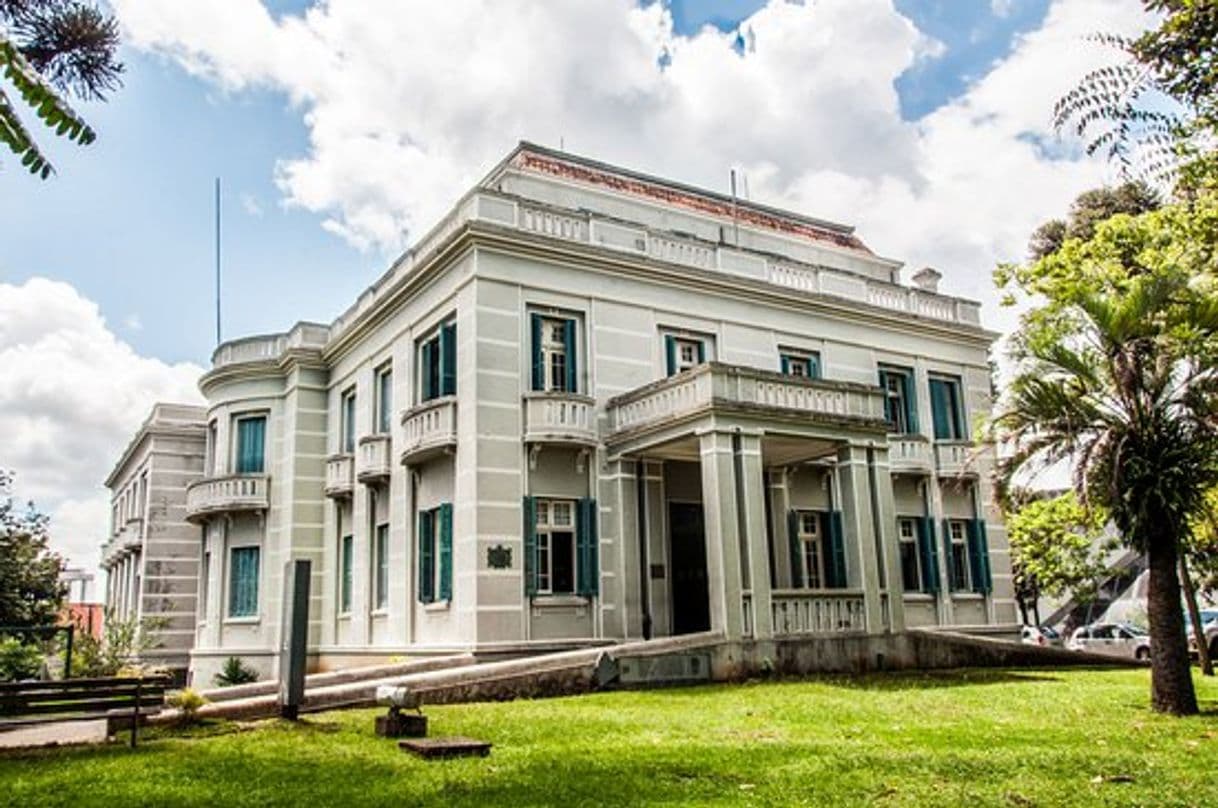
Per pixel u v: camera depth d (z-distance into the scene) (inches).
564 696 534.0
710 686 568.1
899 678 604.7
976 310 995.9
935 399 944.3
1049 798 257.1
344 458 890.7
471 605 648.4
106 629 960.9
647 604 711.1
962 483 919.0
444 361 717.9
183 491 1167.0
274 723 420.8
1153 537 449.4
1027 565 1305.4
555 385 724.7
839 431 687.1
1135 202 1075.3
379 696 380.8
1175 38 220.4
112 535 1565.0
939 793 263.3
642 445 693.9
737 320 820.6
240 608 956.0
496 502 669.3
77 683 362.3
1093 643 1284.4
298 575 454.9
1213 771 294.4
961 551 921.5
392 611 773.9
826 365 867.4
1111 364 453.7
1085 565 1253.1
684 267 788.0
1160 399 451.5
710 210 949.8
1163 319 450.9
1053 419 462.3
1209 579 940.0
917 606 867.4
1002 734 374.6
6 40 141.3
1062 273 804.6
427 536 732.7
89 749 358.6
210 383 1038.4
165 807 256.5
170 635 1116.5
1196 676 662.5
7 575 872.3
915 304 949.8
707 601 759.1
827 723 410.9
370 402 857.5
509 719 422.6
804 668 627.5
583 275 745.0
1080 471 442.9
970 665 711.1
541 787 273.6
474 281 693.3
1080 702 474.6
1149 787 271.4
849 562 682.8
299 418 951.0
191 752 343.6
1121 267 773.3
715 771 297.9
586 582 689.6
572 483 709.9
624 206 879.7
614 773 295.1
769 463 792.9
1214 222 498.9
